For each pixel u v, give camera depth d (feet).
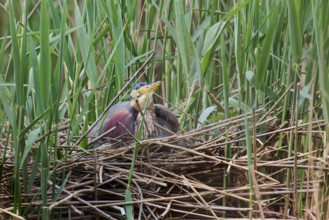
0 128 25.31
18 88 23.84
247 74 27.55
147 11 32.30
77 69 29.22
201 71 27.96
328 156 25.25
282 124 27.45
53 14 29.30
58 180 25.89
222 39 27.61
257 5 29.17
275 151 28.25
